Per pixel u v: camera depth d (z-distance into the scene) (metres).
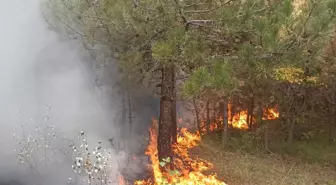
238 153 12.84
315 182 10.56
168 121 8.88
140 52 7.70
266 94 13.76
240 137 14.50
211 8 7.00
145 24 6.95
